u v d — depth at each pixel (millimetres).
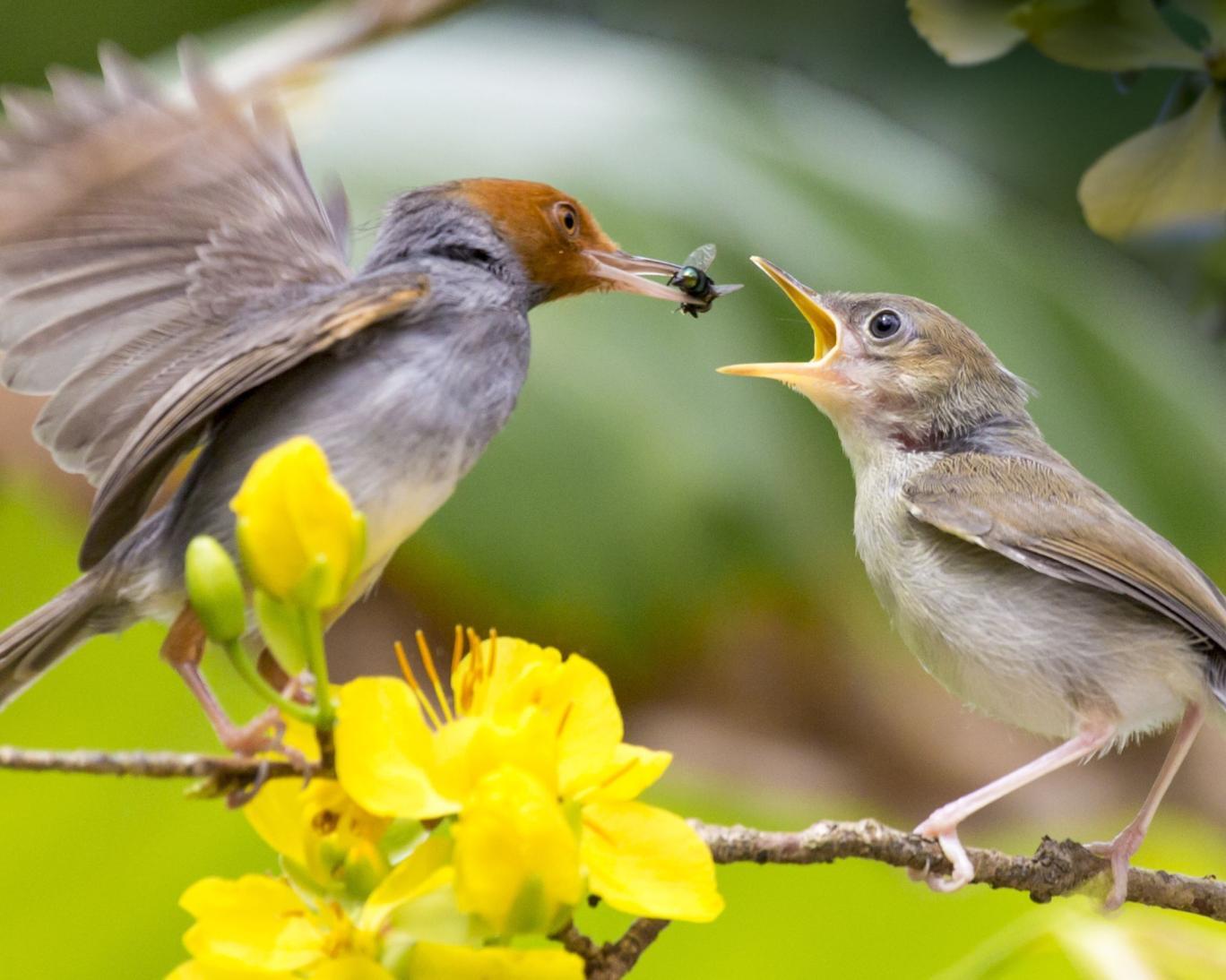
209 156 1245
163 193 1242
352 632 1307
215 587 1200
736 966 1278
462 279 1250
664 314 1317
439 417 1238
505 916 1197
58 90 1230
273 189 1250
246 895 1203
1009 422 1287
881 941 1280
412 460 1235
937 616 1271
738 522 1310
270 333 1227
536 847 1197
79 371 1237
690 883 1204
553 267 1260
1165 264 1278
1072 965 1276
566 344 1311
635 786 1206
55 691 1271
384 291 1229
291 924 1202
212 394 1223
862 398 1286
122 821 1270
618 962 1213
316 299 1233
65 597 1236
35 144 1226
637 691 1309
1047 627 1267
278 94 1239
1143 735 1318
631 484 1306
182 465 1286
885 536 1278
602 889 1203
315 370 1236
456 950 1199
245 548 1200
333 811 1205
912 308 1290
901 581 1274
